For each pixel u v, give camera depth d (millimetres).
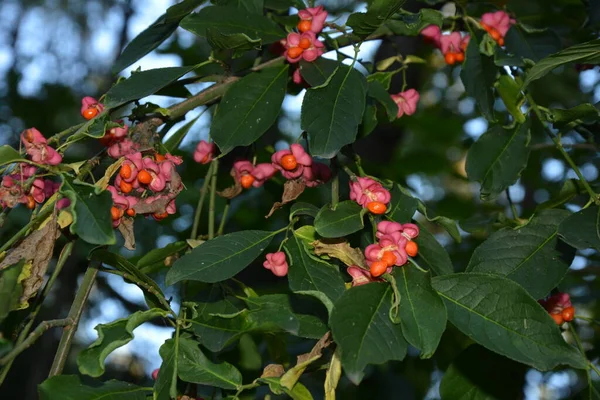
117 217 813
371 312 739
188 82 892
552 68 858
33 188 825
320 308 847
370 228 826
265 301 830
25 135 814
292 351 1071
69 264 1425
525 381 853
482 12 1087
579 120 893
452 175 1521
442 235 1968
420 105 1627
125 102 819
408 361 1095
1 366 757
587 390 858
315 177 871
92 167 833
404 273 764
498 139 885
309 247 803
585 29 1056
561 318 875
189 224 1425
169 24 914
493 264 833
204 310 833
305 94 804
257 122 849
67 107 1856
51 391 764
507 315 760
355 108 807
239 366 879
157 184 820
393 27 949
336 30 879
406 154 1555
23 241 792
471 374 852
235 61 1376
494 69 898
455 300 769
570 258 831
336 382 764
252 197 1261
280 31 875
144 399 789
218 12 865
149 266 915
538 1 1105
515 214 921
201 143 936
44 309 1558
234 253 802
